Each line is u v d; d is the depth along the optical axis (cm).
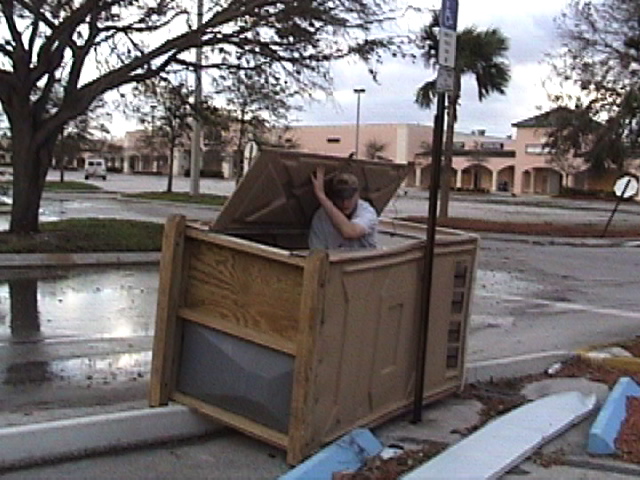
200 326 493
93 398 588
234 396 477
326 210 520
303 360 439
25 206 1580
